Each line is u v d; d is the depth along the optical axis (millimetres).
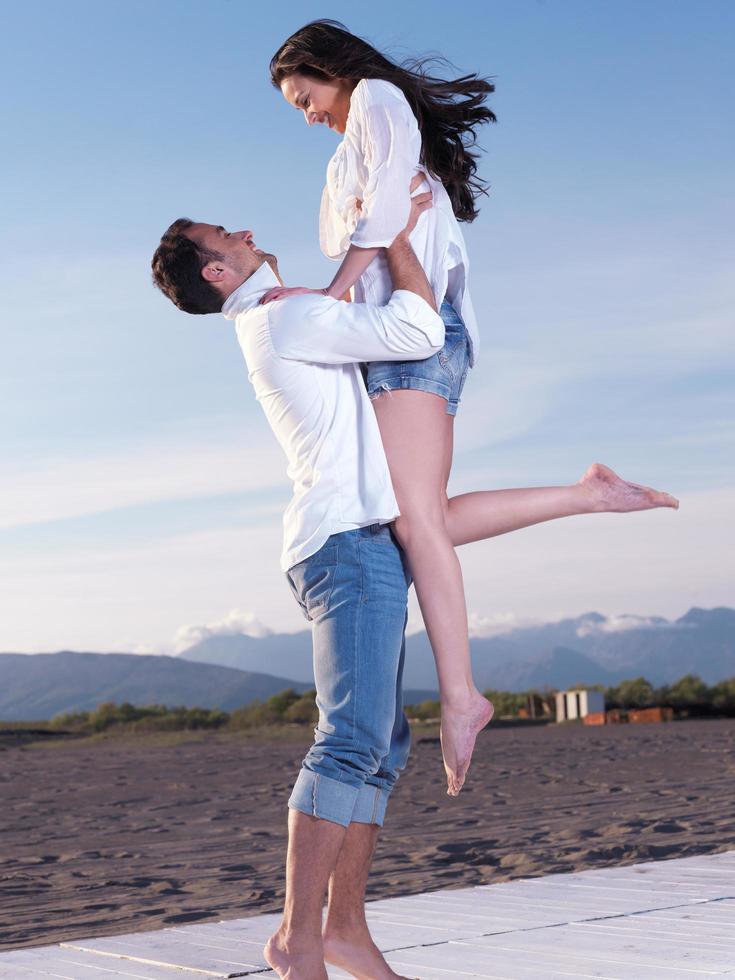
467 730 2055
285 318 2117
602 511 2320
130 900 4586
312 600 2066
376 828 2174
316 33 2363
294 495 2145
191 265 2250
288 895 1992
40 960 2627
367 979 2160
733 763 11383
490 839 5996
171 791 11047
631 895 3225
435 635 2084
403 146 2188
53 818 8688
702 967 2293
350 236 2197
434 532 2096
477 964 2406
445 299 2301
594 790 9109
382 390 2141
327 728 2016
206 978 2391
